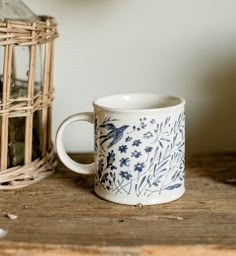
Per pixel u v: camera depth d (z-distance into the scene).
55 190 0.65
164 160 0.59
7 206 0.60
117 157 0.59
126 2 0.78
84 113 0.64
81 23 0.79
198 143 0.84
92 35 0.80
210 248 0.49
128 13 0.79
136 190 0.59
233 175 0.70
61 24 0.79
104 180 0.61
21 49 0.65
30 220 0.56
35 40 0.61
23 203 0.61
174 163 0.60
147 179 0.59
